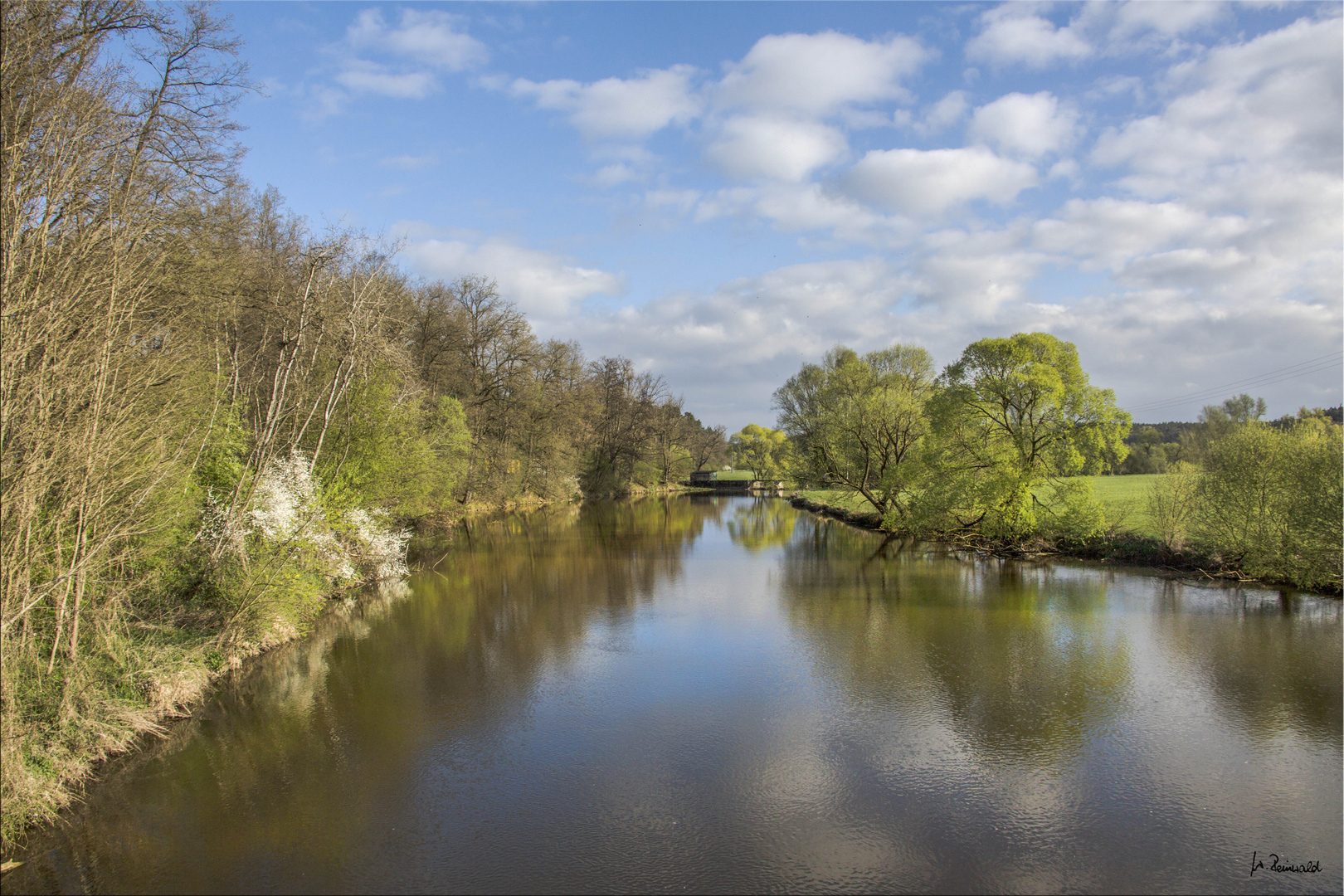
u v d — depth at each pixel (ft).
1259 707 31.17
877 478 124.98
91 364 24.29
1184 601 52.70
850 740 28.60
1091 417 73.15
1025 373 74.69
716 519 144.77
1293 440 54.44
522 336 137.80
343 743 29.09
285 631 44.42
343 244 52.90
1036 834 21.54
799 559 81.25
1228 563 60.29
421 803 24.06
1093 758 26.48
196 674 33.86
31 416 21.65
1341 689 33.22
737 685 35.65
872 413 115.34
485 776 26.04
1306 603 51.21
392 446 68.03
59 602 25.32
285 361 56.90
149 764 27.17
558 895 18.85
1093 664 37.68
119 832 22.36
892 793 24.20
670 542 100.58
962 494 81.51
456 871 20.04
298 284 55.77
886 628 46.55
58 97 22.75
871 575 68.69
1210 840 21.03
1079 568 68.54
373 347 62.03
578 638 45.52
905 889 18.89
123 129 26.53
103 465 25.16
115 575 30.89
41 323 22.56
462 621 50.44
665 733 29.68
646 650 42.42
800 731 29.63
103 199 25.91
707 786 24.97
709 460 384.68
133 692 30.30
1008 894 18.70
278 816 23.25
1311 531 52.34
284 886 19.45
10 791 21.75
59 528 23.82
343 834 22.15
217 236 39.01
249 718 31.73
